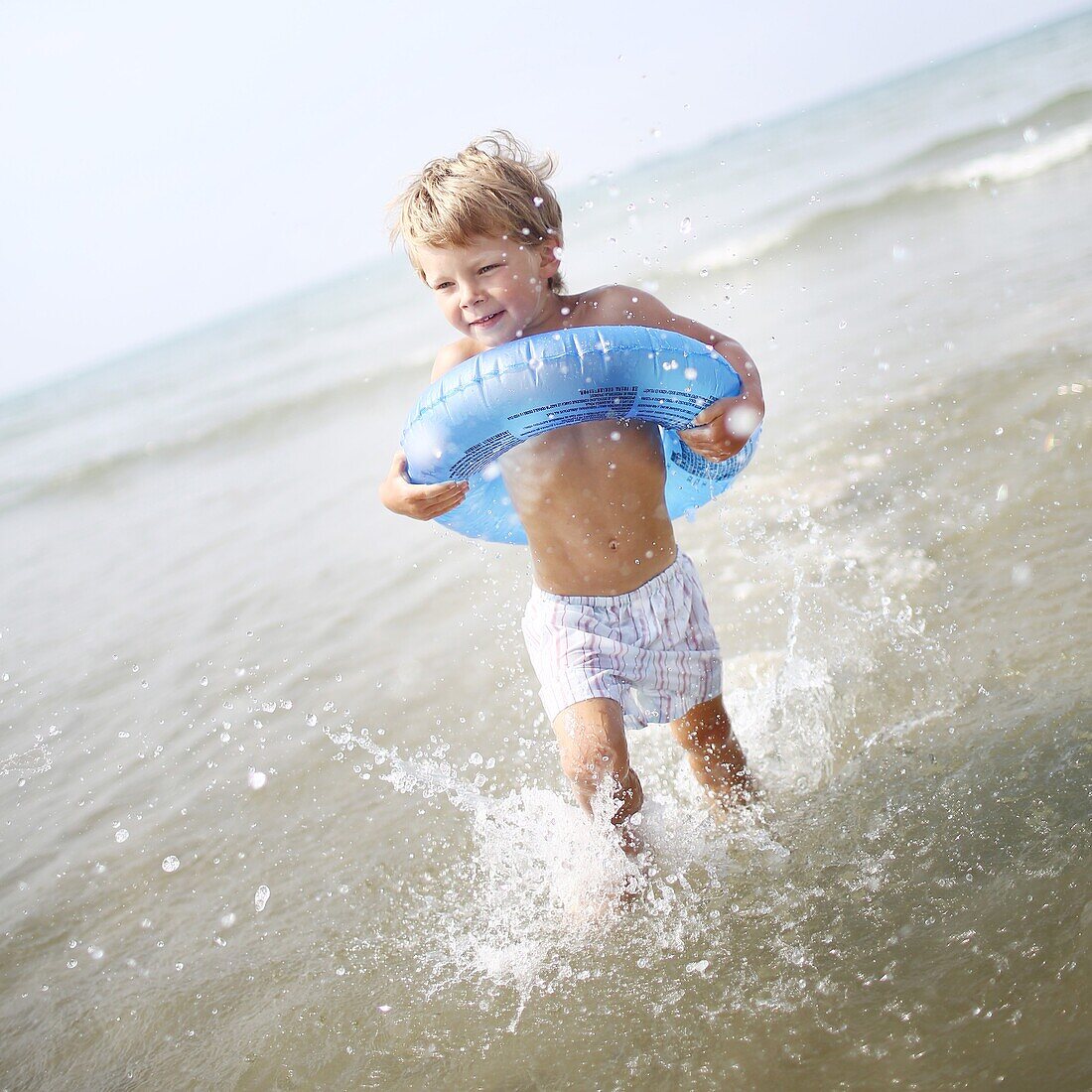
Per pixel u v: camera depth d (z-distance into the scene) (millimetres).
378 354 13320
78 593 5895
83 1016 2369
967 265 7148
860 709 2832
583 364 2133
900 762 2539
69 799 3438
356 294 29641
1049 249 6785
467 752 3152
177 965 2479
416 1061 1991
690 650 2482
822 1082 1697
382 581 4750
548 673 2402
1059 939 1822
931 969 1857
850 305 7113
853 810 2404
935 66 44875
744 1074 1760
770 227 12359
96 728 3941
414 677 3719
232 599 5016
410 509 2324
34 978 2557
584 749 2271
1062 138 11734
